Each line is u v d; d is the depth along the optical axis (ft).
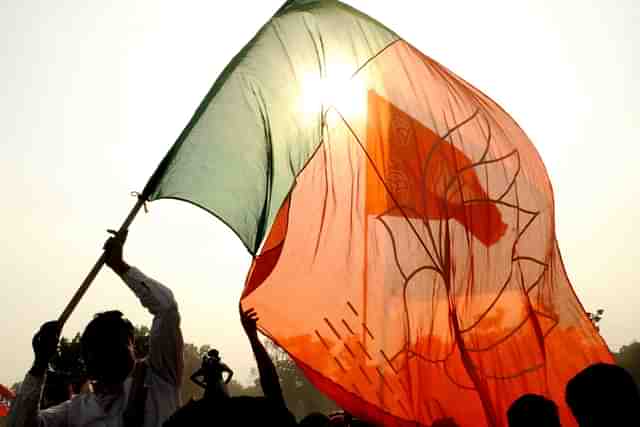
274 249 17.56
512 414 12.39
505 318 20.02
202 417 7.57
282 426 7.71
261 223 15.99
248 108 16.80
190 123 15.83
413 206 20.02
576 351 20.35
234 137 16.30
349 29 20.61
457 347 19.11
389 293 19.04
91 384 13.50
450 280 19.71
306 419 16.03
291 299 18.20
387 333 18.58
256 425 7.55
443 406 18.30
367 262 19.20
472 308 19.79
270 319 17.79
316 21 19.76
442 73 21.85
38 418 11.87
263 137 16.71
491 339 19.67
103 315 13.17
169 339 13.16
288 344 17.74
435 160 20.62
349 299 18.66
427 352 18.75
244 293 16.40
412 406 18.11
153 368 13.02
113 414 12.59
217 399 7.89
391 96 20.75
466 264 20.07
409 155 20.43
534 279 20.74
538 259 21.03
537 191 21.75
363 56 20.65
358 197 19.76
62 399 16.96
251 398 7.91
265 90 17.22
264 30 18.20
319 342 17.99
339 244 19.21
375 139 20.29
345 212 19.54
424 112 20.99
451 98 21.59
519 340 19.90
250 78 17.25
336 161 19.90
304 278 18.60
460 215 20.45
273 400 8.02
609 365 11.62
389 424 17.81
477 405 18.65
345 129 20.04
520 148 22.08
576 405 11.44
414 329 18.88
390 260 19.36
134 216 14.21
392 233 19.61
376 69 20.79
